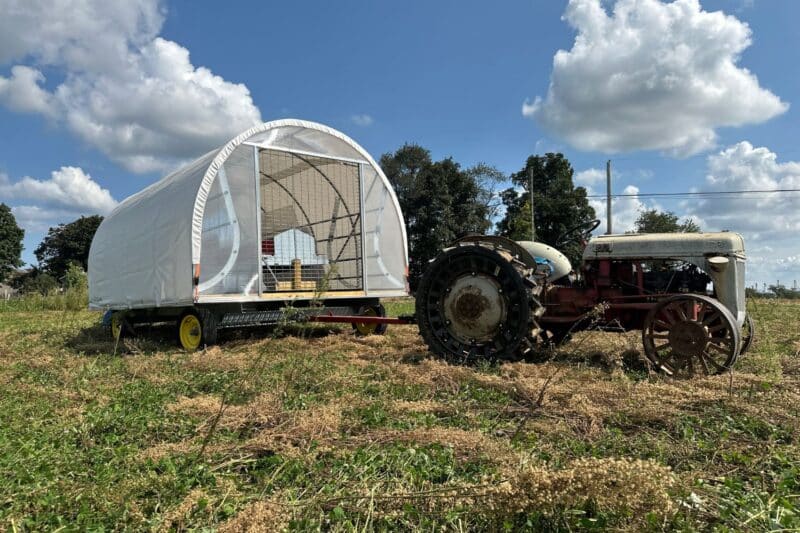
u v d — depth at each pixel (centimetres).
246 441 335
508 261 597
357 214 1044
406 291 1086
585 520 213
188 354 762
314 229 1160
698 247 553
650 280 596
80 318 1617
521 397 441
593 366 571
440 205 3497
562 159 3769
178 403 443
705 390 416
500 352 600
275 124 888
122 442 356
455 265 644
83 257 6341
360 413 397
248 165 868
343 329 1077
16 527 233
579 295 622
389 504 240
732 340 490
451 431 332
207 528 229
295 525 223
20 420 406
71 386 533
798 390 427
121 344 902
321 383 506
